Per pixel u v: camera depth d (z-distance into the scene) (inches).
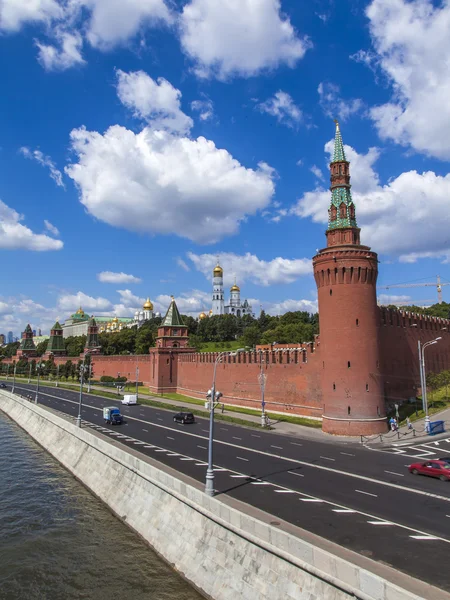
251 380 3122.5
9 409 3863.2
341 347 2156.7
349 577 670.5
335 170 2378.2
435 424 2057.1
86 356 5787.4
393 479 1330.0
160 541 1129.4
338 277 2194.9
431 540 871.7
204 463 1544.0
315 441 1985.7
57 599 938.1
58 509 1444.4
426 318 3129.9
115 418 2463.1
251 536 867.4
